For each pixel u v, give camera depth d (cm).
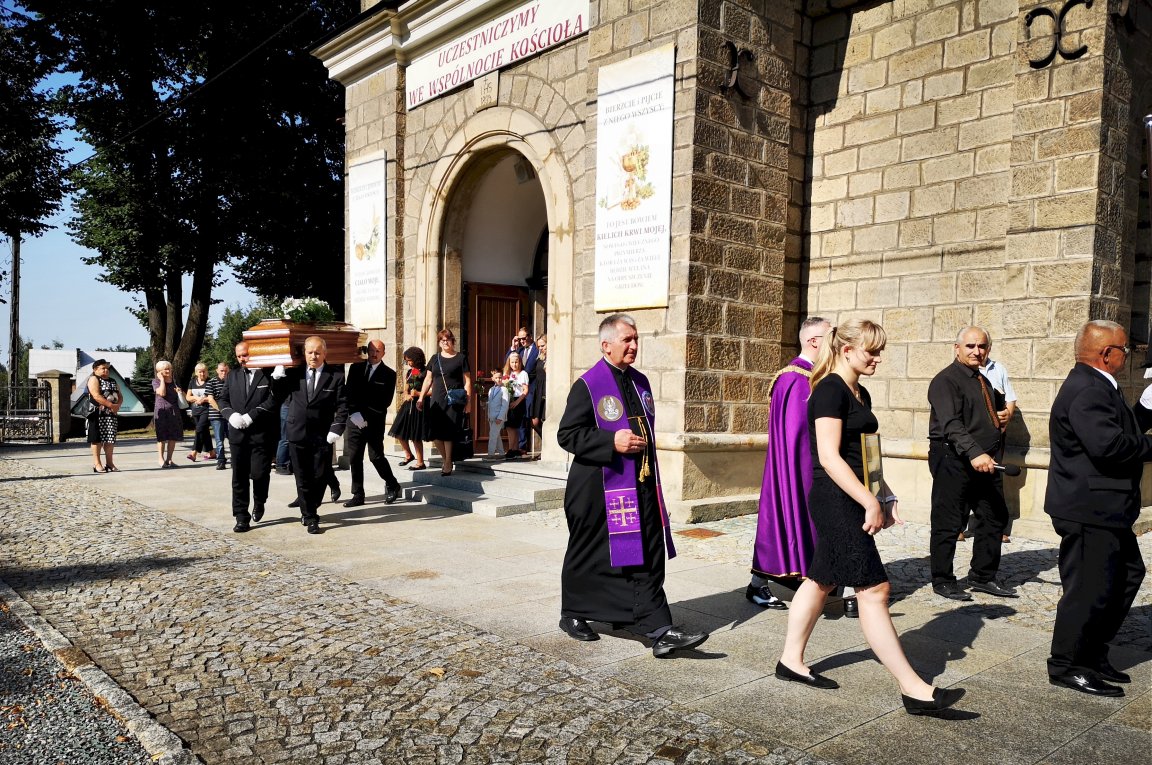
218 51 2114
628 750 316
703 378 855
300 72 2225
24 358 4322
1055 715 354
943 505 549
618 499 432
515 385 1177
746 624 484
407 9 1222
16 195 2203
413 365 1020
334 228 2320
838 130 946
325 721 344
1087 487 375
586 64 985
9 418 1956
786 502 487
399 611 499
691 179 834
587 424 439
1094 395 369
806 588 382
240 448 748
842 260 940
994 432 554
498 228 1327
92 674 394
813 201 970
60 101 2161
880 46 906
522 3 1069
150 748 318
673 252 852
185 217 2173
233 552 665
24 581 572
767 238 915
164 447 1324
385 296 1333
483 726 338
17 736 334
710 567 632
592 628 471
